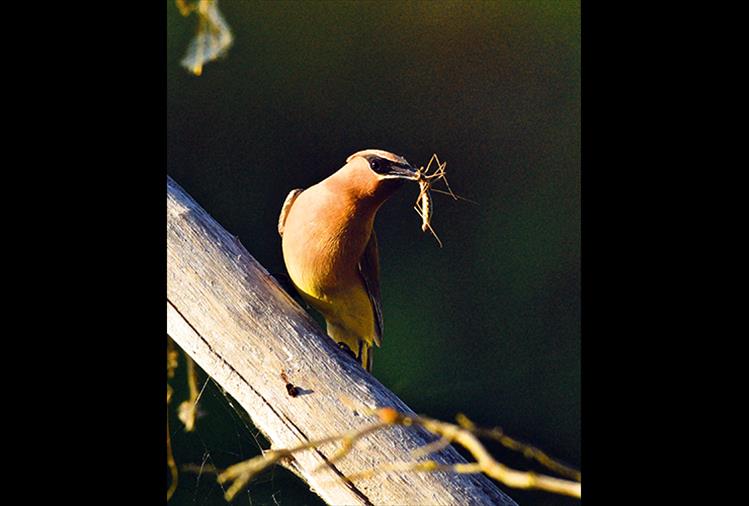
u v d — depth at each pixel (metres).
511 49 12.10
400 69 12.16
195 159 11.71
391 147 12.09
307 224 8.11
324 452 6.67
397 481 6.53
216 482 9.10
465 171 12.15
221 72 11.73
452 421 11.38
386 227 12.06
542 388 11.59
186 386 9.36
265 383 6.90
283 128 11.94
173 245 7.28
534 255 12.02
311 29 12.07
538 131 12.10
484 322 11.89
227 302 7.06
